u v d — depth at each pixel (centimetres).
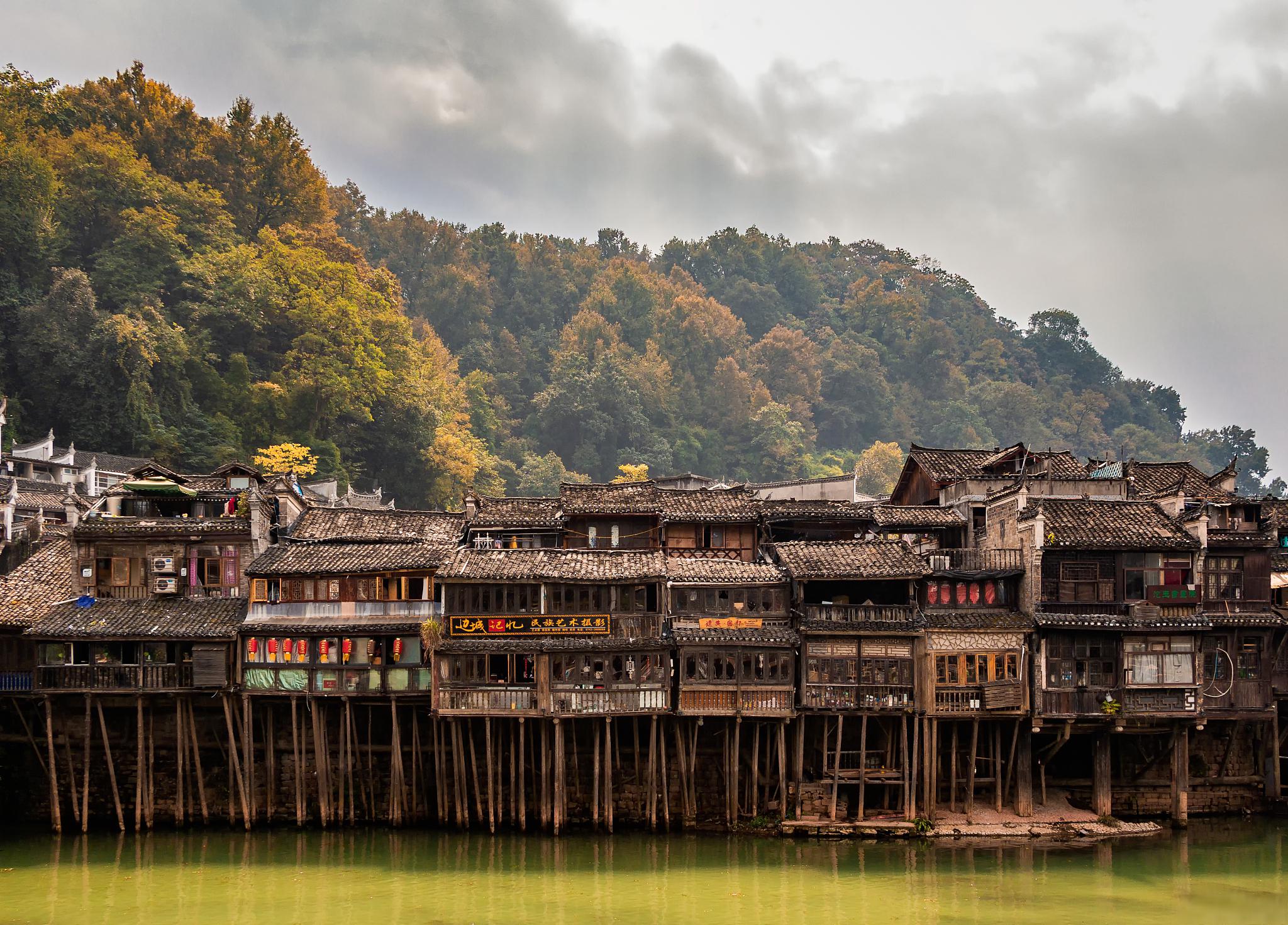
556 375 17275
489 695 5272
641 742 5684
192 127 13700
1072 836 5422
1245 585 5744
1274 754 5919
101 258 11088
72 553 5991
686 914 4453
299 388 11431
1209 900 4669
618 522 6222
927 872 4972
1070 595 5569
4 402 9369
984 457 6819
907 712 5388
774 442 17325
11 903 4547
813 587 5638
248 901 4575
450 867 4991
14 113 11944
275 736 5675
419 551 5622
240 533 5684
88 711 5422
